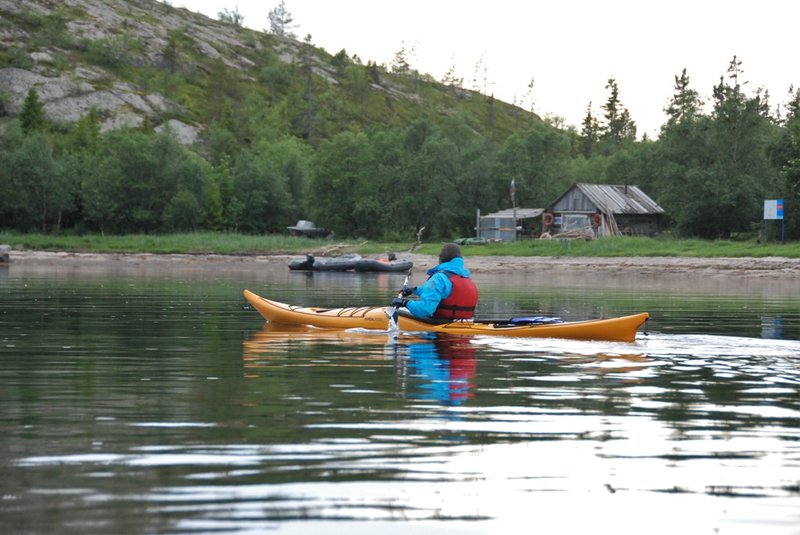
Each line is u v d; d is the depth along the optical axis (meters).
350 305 20.48
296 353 10.68
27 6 161.25
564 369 9.34
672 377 8.82
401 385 8.20
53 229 83.88
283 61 193.00
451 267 12.81
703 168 63.16
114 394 7.60
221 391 7.78
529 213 74.31
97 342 11.79
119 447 5.56
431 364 9.72
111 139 86.19
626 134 156.62
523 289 29.27
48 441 5.72
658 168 68.00
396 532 4.06
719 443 5.82
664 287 30.77
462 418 6.60
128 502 4.41
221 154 107.12
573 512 4.38
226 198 86.88
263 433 6.01
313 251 64.62
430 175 84.31
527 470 5.11
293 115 157.62
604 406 7.15
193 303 19.67
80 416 6.58
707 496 4.65
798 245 49.53
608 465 5.23
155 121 133.88
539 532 4.10
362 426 6.26
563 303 21.34
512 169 85.88
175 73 159.75
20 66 136.38
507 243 63.00
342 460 5.27
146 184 82.31
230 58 183.38
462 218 85.00
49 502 4.41
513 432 6.10
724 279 37.91
